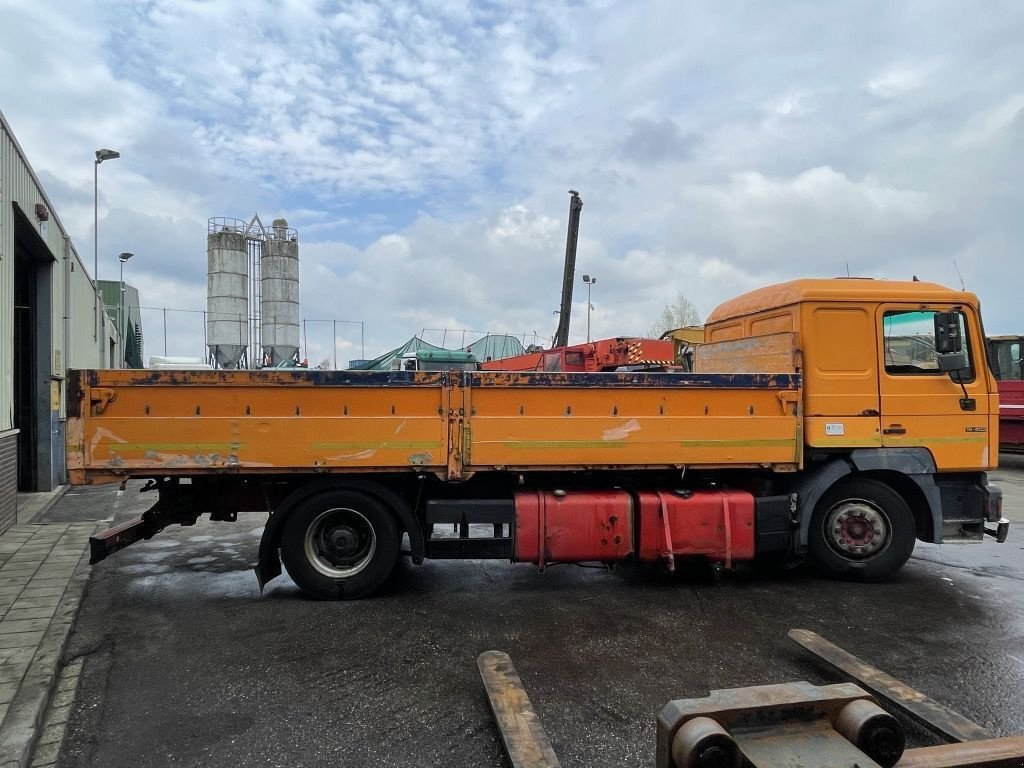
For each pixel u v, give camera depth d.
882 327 5.92
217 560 6.73
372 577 5.44
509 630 4.83
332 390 5.27
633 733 3.42
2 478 7.52
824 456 5.93
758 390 5.74
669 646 4.55
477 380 5.39
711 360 7.14
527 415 5.45
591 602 5.48
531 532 5.53
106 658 4.30
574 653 4.42
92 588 5.76
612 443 5.54
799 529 5.85
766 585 5.97
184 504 5.57
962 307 6.00
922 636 4.78
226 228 42.47
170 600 5.46
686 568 6.48
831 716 2.64
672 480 6.07
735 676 4.09
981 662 4.33
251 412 5.19
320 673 4.10
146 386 5.09
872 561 5.94
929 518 6.04
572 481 5.95
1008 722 3.57
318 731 3.43
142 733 3.40
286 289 43.91
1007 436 14.89
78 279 13.30
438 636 4.70
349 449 5.28
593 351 15.29
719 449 5.68
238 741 3.33
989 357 6.08
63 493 10.69
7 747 3.09
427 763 3.16
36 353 10.66
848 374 5.87
